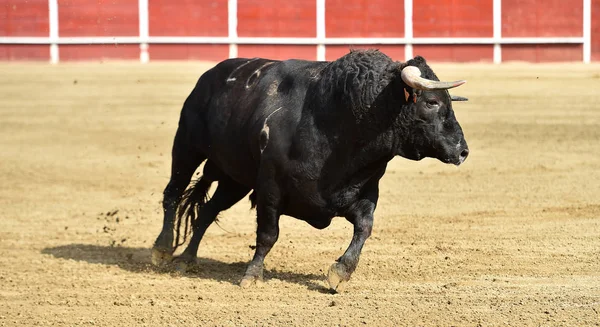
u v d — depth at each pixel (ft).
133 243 87.15
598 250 80.48
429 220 96.32
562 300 62.80
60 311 61.87
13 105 173.68
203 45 214.48
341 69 63.31
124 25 212.43
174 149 77.10
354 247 65.31
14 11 209.97
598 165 129.29
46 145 148.15
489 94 183.01
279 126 65.36
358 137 62.75
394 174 125.49
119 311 61.67
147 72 200.03
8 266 76.23
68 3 210.79
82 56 211.41
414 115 61.72
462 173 125.39
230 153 70.44
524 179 120.47
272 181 65.72
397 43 219.41
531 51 221.05
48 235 90.84
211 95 73.36
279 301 63.67
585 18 220.64
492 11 220.23
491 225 93.15
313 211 65.51
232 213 102.06
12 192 116.06
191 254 75.87
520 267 74.28
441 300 63.26
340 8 217.77
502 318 58.65
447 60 220.23
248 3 215.72
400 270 73.41
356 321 58.29
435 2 219.61
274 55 216.74
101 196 113.91
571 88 188.14
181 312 61.11
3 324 59.00
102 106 173.88
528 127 157.17
